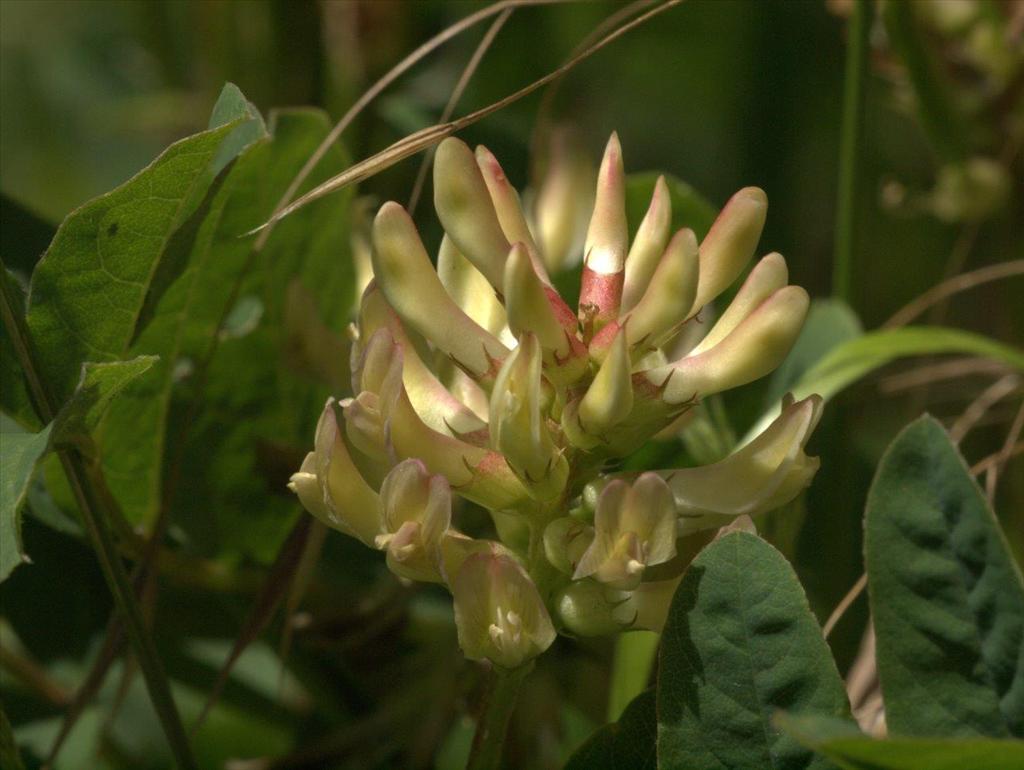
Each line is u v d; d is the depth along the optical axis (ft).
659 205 0.86
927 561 0.84
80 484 0.89
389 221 0.84
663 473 0.84
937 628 0.83
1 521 0.82
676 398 0.83
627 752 0.86
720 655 0.82
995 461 1.02
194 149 0.87
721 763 0.82
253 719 1.11
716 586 0.82
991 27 1.13
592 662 1.06
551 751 1.05
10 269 1.00
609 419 0.82
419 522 0.82
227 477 1.02
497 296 0.85
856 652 1.06
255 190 1.00
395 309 0.85
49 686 1.07
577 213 1.11
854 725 0.79
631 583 0.81
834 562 1.09
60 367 0.91
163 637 1.10
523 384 0.82
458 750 1.15
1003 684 0.83
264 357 1.02
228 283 1.01
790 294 0.83
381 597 1.04
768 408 1.08
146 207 0.88
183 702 1.11
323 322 1.04
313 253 1.03
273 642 1.07
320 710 1.10
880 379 1.11
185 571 1.03
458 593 0.82
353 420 0.83
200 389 0.97
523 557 0.86
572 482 0.85
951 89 1.14
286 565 0.95
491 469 0.84
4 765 0.90
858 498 1.16
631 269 0.86
